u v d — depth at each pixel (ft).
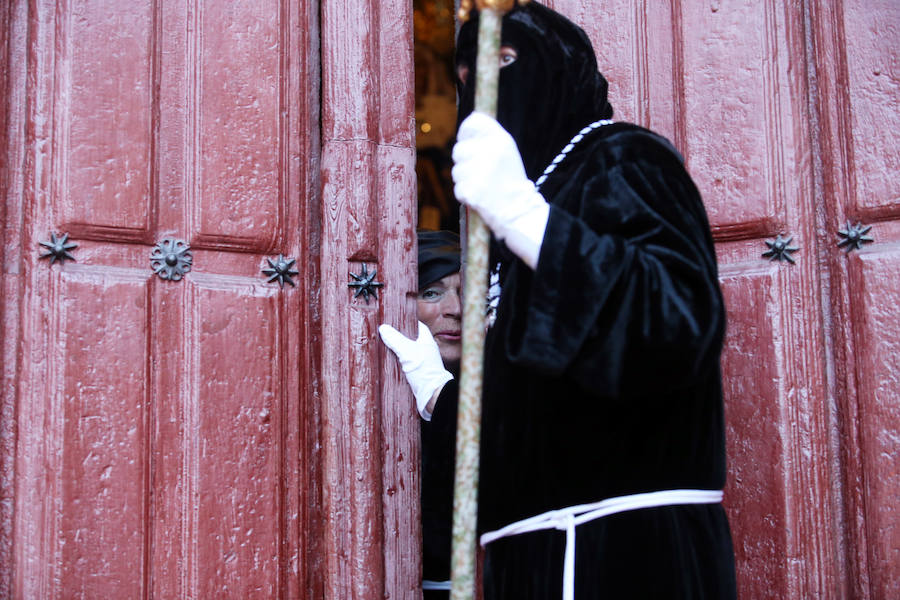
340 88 8.00
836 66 7.88
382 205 8.04
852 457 7.47
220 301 7.28
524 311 5.08
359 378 7.72
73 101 6.95
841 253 7.70
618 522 5.10
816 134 7.93
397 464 7.86
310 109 8.01
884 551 7.22
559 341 4.76
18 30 6.99
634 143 5.33
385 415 7.87
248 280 7.50
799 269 7.70
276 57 7.80
